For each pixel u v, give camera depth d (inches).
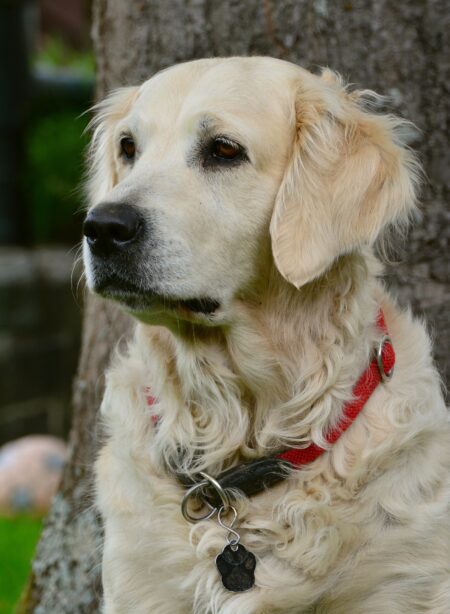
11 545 367.2
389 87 245.4
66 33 1107.3
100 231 188.4
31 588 273.7
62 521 268.7
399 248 248.1
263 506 195.0
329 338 198.8
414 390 200.2
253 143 198.1
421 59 245.4
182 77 208.5
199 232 193.9
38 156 706.8
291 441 198.5
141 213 189.5
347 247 196.2
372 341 201.6
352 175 200.2
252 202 199.2
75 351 596.4
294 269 192.1
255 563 192.2
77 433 269.1
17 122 668.7
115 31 259.9
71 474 269.0
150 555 198.2
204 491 198.7
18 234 684.7
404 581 189.6
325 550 188.5
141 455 205.2
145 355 211.2
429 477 195.2
